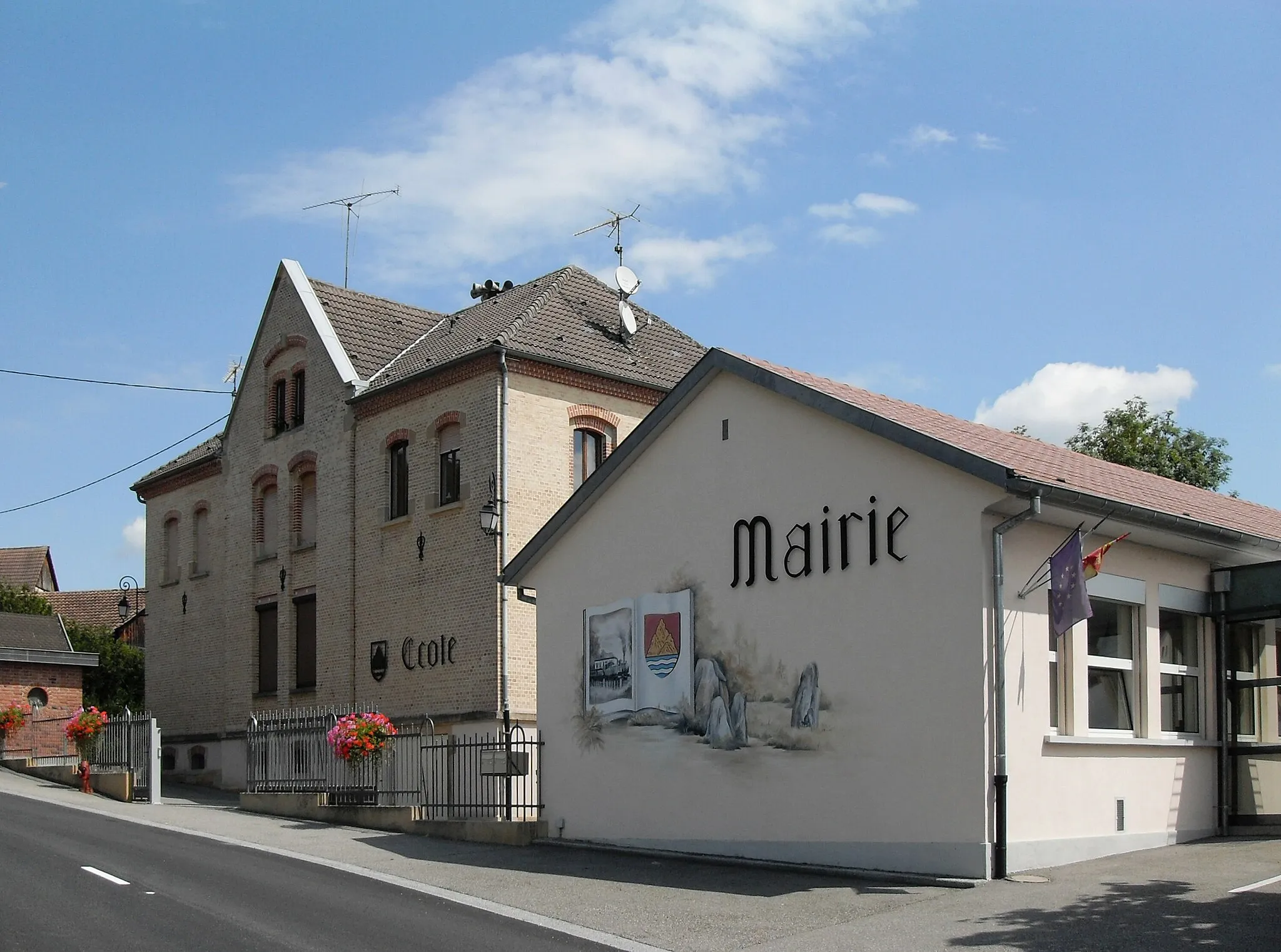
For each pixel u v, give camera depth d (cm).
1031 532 1462
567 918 1216
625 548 1828
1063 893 1241
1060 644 1498
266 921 1135
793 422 1617
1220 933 1035
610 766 1806
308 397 3003
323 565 2881
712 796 1656
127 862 1508
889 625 1473
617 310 2928
